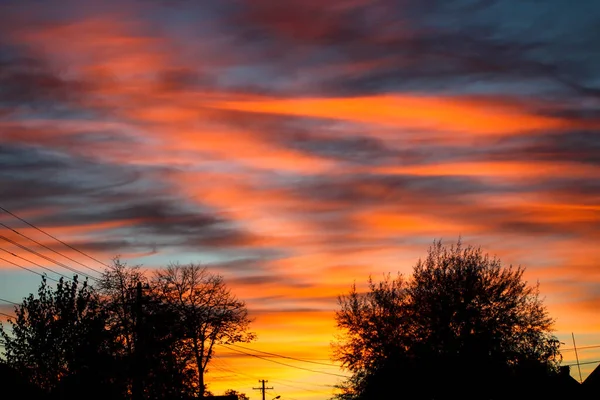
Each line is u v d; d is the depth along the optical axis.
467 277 51.19
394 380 51.34
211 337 62.97
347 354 53.31
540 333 51.47
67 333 35.34
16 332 34.91
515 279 52.09
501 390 50.53
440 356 50.47
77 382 35.44
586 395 54.50
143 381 44.25
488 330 50.31
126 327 44.84
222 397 68.44
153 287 56.56
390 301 52.81
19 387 34.53
